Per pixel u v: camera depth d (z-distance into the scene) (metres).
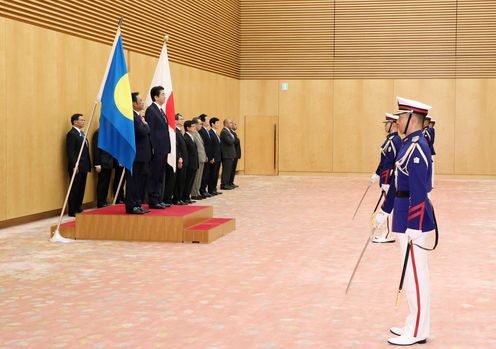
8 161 10.55
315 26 23.62
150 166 10.20
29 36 11.11
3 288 6.53
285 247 9.01
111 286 6.63
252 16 24.05
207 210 10.63
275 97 23.95
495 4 22.53
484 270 7.54
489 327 5.24
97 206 12.83
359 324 5.30
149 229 9.38
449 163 22.97
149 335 4.99
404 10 23.00
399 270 7.49
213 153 16.25
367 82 23.36
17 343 4.79
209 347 4.70
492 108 22.70
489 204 14.61
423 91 23.03
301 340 4.87
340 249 8.87
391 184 5.15
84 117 12.91
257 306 5.88
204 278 7.03
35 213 11.30
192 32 18.94
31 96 11.16
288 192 17.22
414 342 4.77
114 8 14.07
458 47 22.78
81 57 12.80
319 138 23.72
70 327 5.20
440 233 10.34
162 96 10.23
